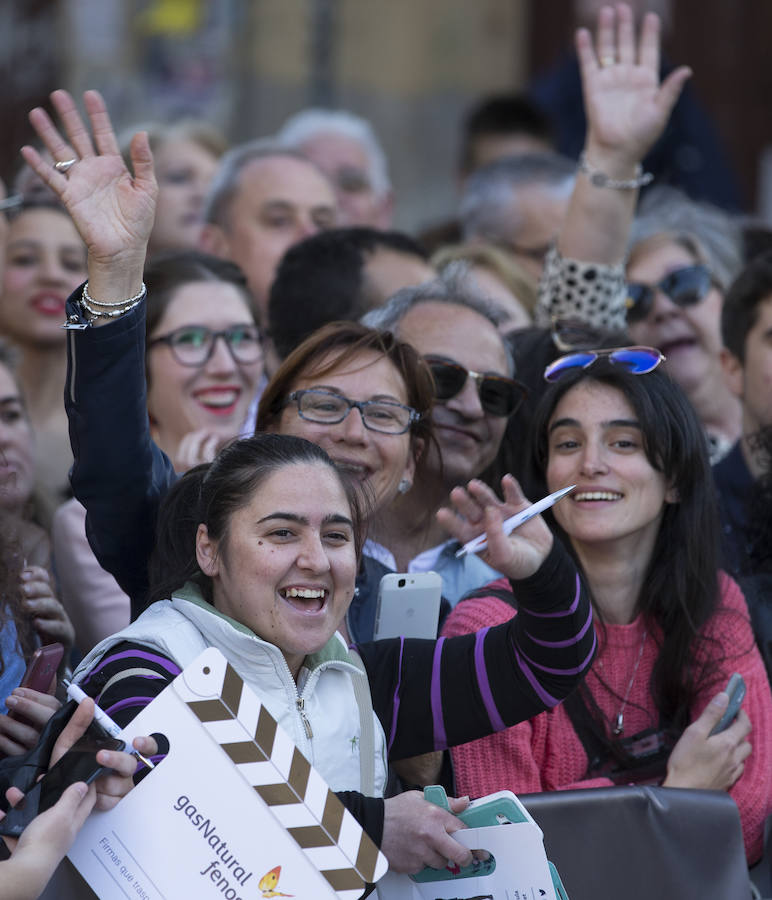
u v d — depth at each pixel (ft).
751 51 126.52
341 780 35.29
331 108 119.75
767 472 52.70
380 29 121.49
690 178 92.07
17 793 30.55
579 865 36.09
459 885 33.60
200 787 30.48
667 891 36.47
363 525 43.01
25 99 108.78
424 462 48.26
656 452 45.19
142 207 38.06
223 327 56.03
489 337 51.13
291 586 34.73
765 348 57.93
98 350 37.52
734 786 43.98
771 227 80.28
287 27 117.50
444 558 49.44
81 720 30.50
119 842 30.14
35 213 65.36
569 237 60.44
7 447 53.47
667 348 67.62
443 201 123.65
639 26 123.34
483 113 95.25
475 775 41.65
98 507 38.88
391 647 38.81
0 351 58.44
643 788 37.09
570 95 100.27
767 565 51.08
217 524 35.42
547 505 35.83
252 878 30.30
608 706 44.83
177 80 112.06
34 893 28.35
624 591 46.01
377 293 57.26
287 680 34.99
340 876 30.40
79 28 109.50
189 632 34.81
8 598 41.42
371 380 45.03
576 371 46.60
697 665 45.39
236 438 39.24
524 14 126.82
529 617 36.78
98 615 50.96
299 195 72.43
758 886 43.57
